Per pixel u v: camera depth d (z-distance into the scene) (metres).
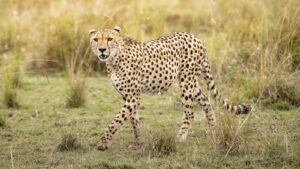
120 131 15.05
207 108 14.36
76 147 13.16
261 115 15.60
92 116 16.83
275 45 18.30
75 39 23.16
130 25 22.19
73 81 18.53
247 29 22.91
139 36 22.00
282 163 11.45
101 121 16.17
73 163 11.98
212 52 20.41
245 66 19.45
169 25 29.12
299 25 19.69
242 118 15.02
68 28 23.52
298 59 19.19
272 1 23.55
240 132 12.51
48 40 23.94
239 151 12.15
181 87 14.18
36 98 19.30
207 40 21.27
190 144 13.30
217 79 18.61
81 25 23.67
